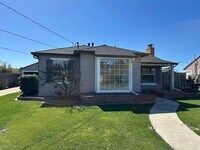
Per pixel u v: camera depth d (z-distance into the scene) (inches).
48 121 326.0
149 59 807.1
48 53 636.1
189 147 224.8
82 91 586.9
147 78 818.2
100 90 577.6
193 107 470.6
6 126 302.0
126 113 395.2
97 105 489.1
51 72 636.7
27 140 237.6
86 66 591.5
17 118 348.8
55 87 644.1
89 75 591.5
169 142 239.5
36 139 241.1
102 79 579.8
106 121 327.9
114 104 504.1
